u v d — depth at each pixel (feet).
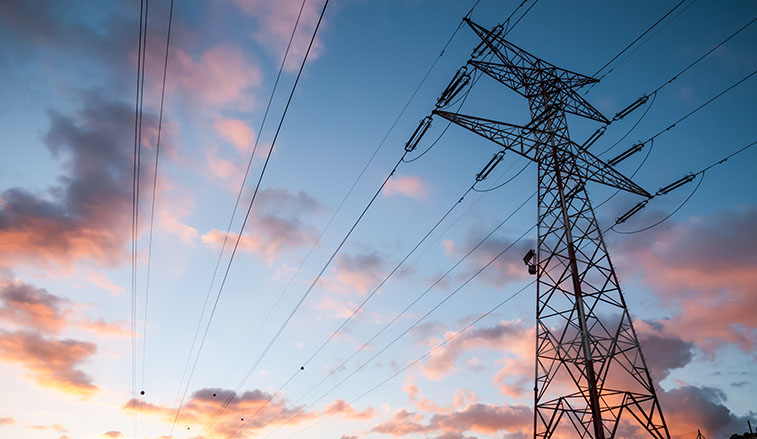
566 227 89.30
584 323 79.30
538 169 99.09
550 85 106.52
